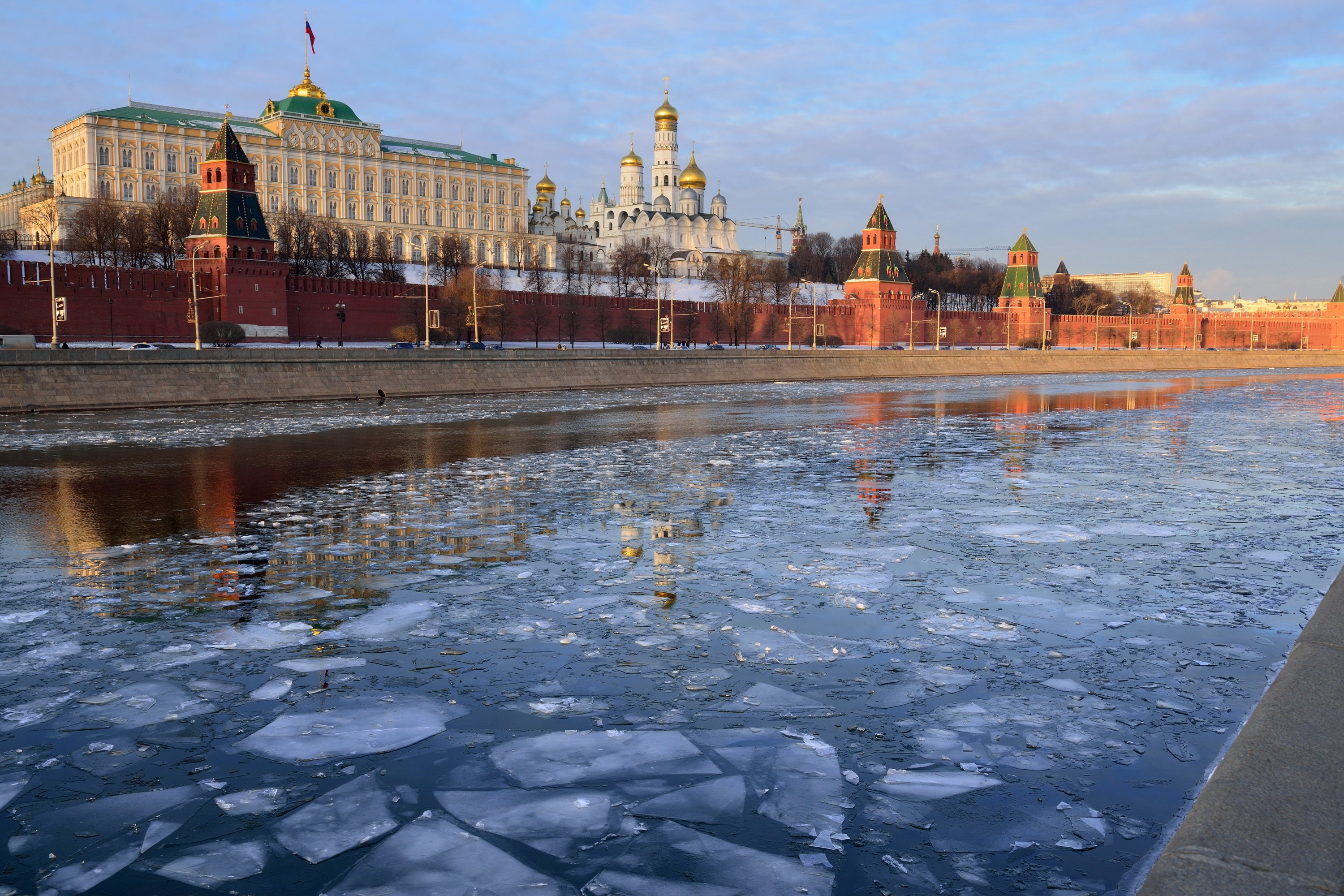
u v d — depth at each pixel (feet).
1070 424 158.30
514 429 147.54
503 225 581.12
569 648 43.37
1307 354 477.77
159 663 41.45
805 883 24.11
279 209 482.69
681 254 619.26
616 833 26.84
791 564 59.31
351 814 28.04
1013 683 38.73
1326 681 22.75
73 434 135.33
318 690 38.22
